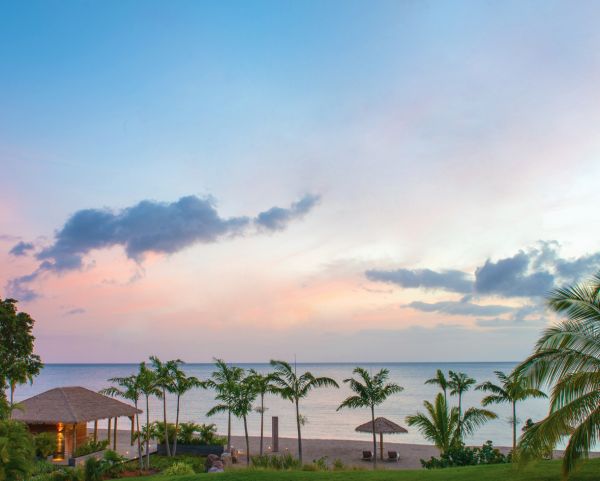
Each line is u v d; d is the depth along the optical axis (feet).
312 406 341.62
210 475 65.05
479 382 536.01
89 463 89.56
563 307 43.65
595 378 40.04
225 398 128.26
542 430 41.34
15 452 64.54
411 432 207.72
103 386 505.25
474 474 55.52
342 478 58.90
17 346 112.57
